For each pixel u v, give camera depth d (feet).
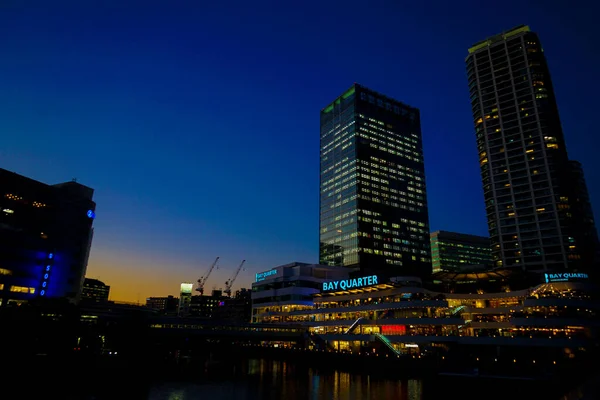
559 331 324.80
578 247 569.64
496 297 399.44
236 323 463.83
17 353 324.19
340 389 282.36
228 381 322.14
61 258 492.13
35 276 461.37
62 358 336.70
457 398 241.96
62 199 509.35
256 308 652.07
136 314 442.91
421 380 299.58
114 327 415.23
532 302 349.41
